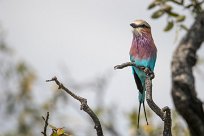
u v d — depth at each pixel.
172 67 5.70
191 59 5.71
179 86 5.61
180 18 7.76
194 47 5.75
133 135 12.52
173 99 5.65
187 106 5.54
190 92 5.56
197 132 5.58
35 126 14.83
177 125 10.78
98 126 7.59
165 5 7.92
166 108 6.89
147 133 12.57
